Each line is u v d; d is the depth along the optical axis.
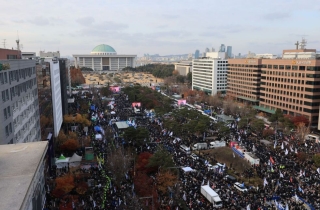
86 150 94.75
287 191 68.62
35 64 87.38
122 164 77.31
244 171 82.62
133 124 123.12
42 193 43.03
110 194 67.00
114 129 122.25
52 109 111.12
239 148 97.75
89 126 131.50
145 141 100.88
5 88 60.62
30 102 81.25
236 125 136.25
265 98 190.62
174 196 65.25
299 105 159.00
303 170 81.44
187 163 85.88
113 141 105.25
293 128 125.38
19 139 69.81
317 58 159.12
